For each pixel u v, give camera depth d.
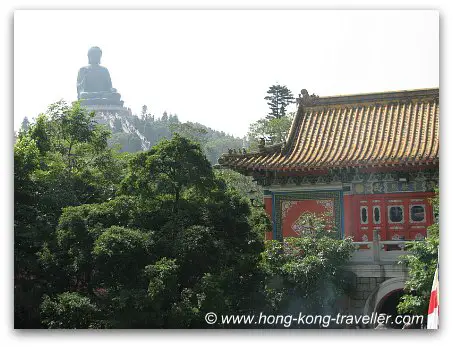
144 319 29.81
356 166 36.53
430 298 29.06
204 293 30.08
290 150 39.91
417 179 37.88
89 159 45.56
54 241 33.34
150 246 30.94
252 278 33.12
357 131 40.22
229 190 34.84
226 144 134.25
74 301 29.89
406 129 39.16
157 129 190.50
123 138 158.50
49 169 40.34
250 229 33.91
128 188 33.66
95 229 31.52
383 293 34.44
